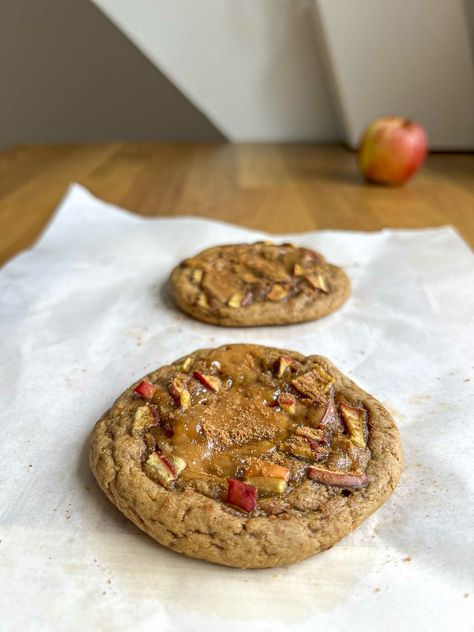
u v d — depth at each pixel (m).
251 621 0.13
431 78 0.44
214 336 0.24
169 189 0.40
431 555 0.15
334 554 0.15
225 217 0.35
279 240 0.31
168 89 0.53
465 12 0.42
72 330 0.24
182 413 0.18
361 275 0.28
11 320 0.25
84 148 0.52
